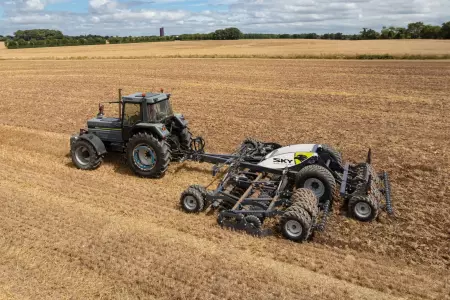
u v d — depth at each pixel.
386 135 14.19
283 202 7.75
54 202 8.65
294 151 8.91
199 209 8.11
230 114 17.72
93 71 36.47
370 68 34.84
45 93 24.20
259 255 6.73
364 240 7.21
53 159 11.66
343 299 5.66
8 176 10.22
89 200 8.80
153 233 7.36
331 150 9.34
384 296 5.75
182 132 10.80
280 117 17.08
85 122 16.48
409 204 8.64
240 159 9.41
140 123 9.95
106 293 5.74
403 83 26.08
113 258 6.51
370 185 7.83
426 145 12.96
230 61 44.50
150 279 6.01
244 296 5.66
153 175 10.01
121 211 8.27
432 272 6.33
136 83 28.20
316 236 7.35
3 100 21.80
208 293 5.72
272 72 33.28
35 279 6.04
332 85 25.80
